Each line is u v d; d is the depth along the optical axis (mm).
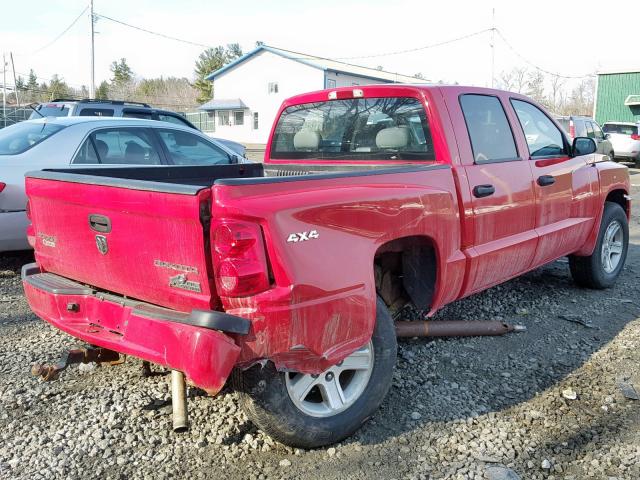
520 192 4562
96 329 3232
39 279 3602
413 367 4238
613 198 6359
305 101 4992
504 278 4684
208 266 2727
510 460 3158
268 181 2830
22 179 6184
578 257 5887
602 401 3758
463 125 4195
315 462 3146
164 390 3902
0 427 3471
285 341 2812
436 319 5113
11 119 28328
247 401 3033
